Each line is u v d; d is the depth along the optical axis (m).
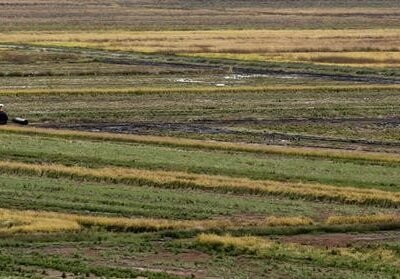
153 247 87.81
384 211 102.06
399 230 95.75
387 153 133.62
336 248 89.44
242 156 125.38
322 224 96.00
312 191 106.31
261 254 86.75
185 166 116.75
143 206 100.50
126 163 117.75
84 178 110.50
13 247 86.50
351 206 103.69
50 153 121.25
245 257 86.12
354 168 119.94
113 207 99.75
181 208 100.38
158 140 134.38
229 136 142.88
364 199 104.56
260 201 104.12
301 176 114.25
